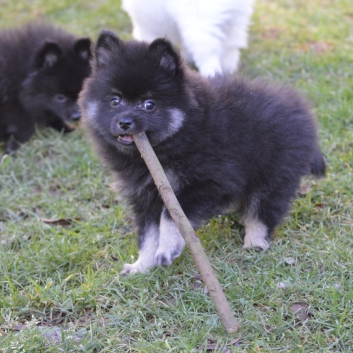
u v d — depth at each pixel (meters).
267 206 1.61
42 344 1.44
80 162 1.86
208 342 1.44
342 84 2.00
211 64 1.94
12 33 2.02
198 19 1.93
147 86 1.51
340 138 1.84
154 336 1.45
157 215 1.59
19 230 1.68
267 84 1.64
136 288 1.53
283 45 2.17
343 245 1.58
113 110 1.53
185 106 1.53
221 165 1.55
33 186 1.83
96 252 1.62
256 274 1.54
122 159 1.56
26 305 1.51
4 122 1.94
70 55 1.96
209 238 1.63
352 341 1.43
